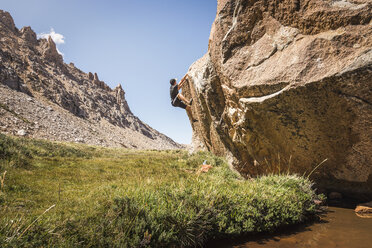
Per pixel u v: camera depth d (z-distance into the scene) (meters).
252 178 7.03
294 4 4.32
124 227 2.92
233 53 5.33
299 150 5.06
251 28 5.08
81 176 7.40
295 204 4.24
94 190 5.18
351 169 4.57
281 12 4.57
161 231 3.02
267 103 4.68
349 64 3.55
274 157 5.74
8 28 124.31
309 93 4.09
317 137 4.63
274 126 5.10
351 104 3.83
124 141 105.06
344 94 3.80
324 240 3.24
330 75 3.70
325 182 5.27
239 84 5.04
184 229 3.18
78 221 3.08
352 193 5.05
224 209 3.74
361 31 3.58
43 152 13.07
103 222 2.93
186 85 10.91
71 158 12.91
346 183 4.94
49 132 54.06
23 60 101.75
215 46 5.93
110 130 113.19
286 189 4.63
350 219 4.09
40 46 138.38
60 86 106.19
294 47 4.32
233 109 6.01
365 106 3.71
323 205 4.99
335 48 3.76
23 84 81.25
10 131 42.25
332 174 4.96
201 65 8.50
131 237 2.84
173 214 3.25
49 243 2.46
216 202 3.79
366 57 3.40
